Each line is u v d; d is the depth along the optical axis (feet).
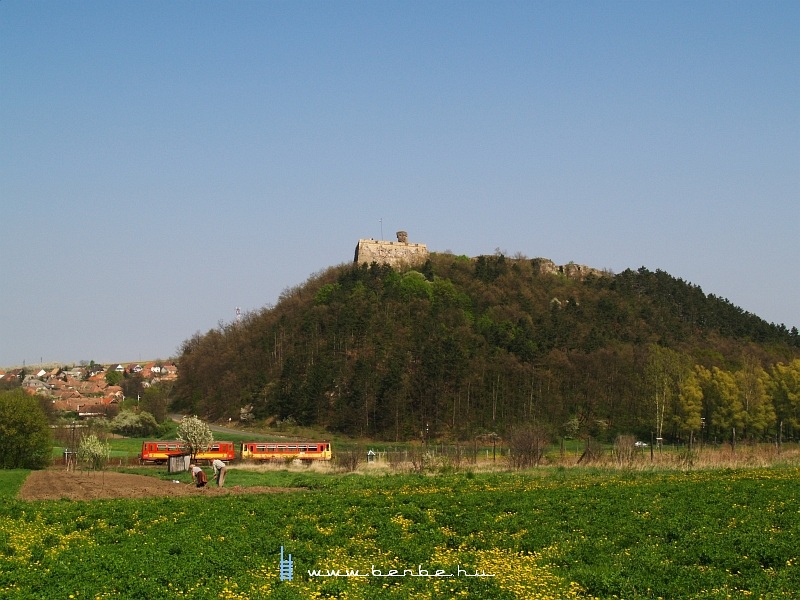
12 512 133.39
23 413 271.28
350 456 243.19
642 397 415.44
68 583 84.17
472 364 452.35
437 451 278.26
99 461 261.44
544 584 86.02
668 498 140.67
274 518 124.77
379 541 108.27
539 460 233.55
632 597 81.05
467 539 108.99
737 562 92.84
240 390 516.73
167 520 125.08
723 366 483.92
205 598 79.56
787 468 195.83
